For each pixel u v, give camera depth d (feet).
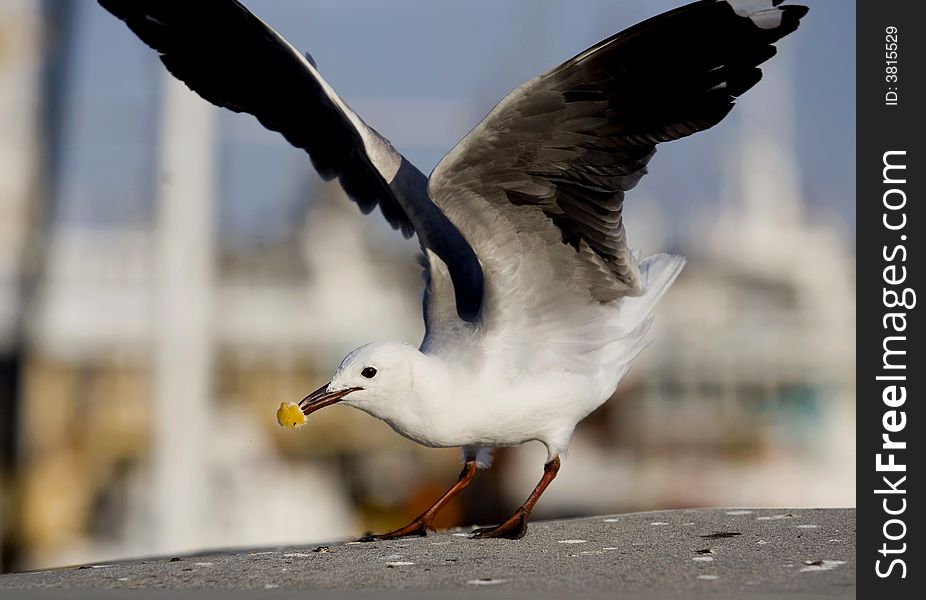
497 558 19.99
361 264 72.43
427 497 59.26
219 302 67.92
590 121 20.54
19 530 59.77
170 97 55.77
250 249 71.97
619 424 66.95
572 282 23.26
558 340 23.29
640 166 21.33
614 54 20.07
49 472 61.62
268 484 60.08
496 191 21.63
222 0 24.58
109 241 66.08
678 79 20.63
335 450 62.44
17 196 63.62
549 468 23.15
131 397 64.44
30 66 63.98
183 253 55.47
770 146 86.63
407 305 71.92
